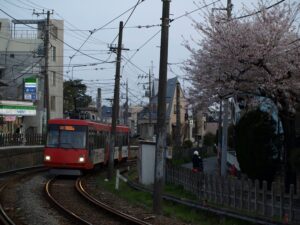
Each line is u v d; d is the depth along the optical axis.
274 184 17.44
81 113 52.12
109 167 35.16
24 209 19.38
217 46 23.33
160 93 20.06
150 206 22.06
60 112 72.38
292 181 22.95
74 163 33.50
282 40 22.80
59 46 71.75
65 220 17.17
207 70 24.11
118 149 47.03
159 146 20.05
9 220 16.23
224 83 23.70
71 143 33.78
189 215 19.62
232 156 37.12
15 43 67.38
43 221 16.89
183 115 84.00
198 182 23.83
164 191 26.75
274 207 17.28
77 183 30.06
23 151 42.16
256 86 23.05
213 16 24.39
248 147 25.11
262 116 25.30
